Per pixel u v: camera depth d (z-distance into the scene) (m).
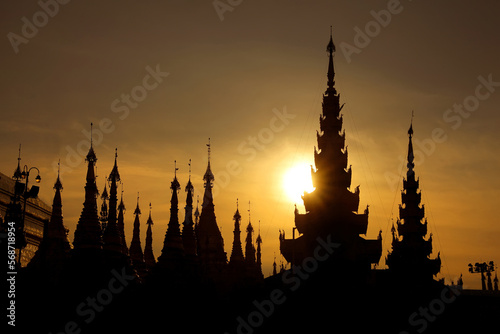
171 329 79.94
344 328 80.69
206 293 87.44
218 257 105.38
